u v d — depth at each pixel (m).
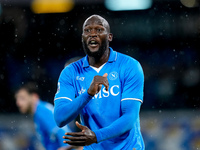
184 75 48.16
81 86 10.62
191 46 50.22
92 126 10.56
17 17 50.50
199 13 50.06
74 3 50.31
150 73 49.03
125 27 51.19
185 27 50.19
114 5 50.31
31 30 50.97
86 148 10.98
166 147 28.02
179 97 46.16
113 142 10.52
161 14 50.62
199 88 47.25
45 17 50.78
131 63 10.52
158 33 50.88
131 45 51.00
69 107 9.89
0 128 28.86
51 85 47.62
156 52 50.62
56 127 15.47
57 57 50.84
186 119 29.97
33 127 29.12
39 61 50.25
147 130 29.47
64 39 51.00
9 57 50.06
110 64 10.61
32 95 16.05
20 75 49.00
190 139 27.83
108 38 10.63
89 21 10.41
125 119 9.85
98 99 10.36
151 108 45.31
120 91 10.36
